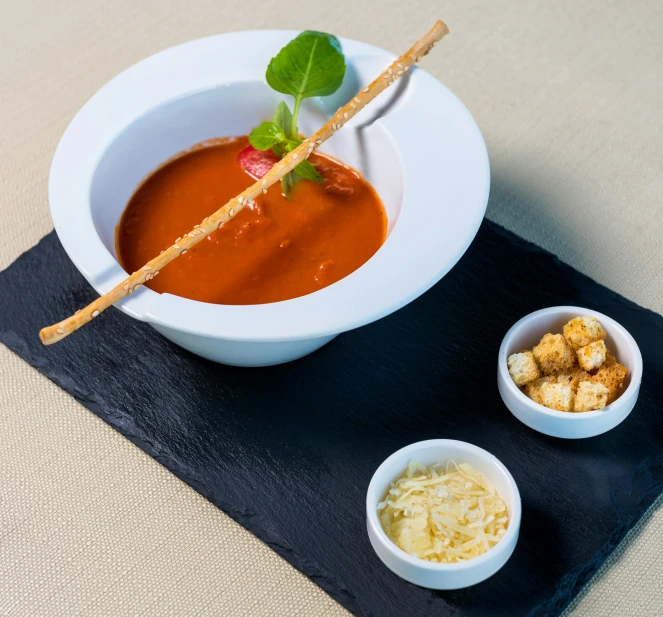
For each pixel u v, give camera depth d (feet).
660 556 2.05
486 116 2.68
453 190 2.11
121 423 2.17
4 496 2.12
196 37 2.87
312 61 2.20
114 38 2.88
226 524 2.08
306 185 2.31
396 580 1.98
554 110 2.69
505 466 2.08
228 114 2.37
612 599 2.01
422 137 2.20
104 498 2.11
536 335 2.20
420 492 1.99
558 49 2.82
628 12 2.90
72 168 2.17
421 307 2.31
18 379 2.26
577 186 2.54
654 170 2.57
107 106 2.27
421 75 2.26
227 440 2.14
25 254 2.40
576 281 2.35
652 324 2.28
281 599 2.01
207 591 2.02
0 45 2.87
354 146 2.30
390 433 2.15
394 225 2.11
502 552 1.91
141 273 1.97
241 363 2.19
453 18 2.90
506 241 2.41
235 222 2.24
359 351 2.25
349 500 2.07
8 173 2.59
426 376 2.22
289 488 2.08
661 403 2.18
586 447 2.12
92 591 2.01
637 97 2.72
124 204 2.29
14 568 2.04
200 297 2.14
